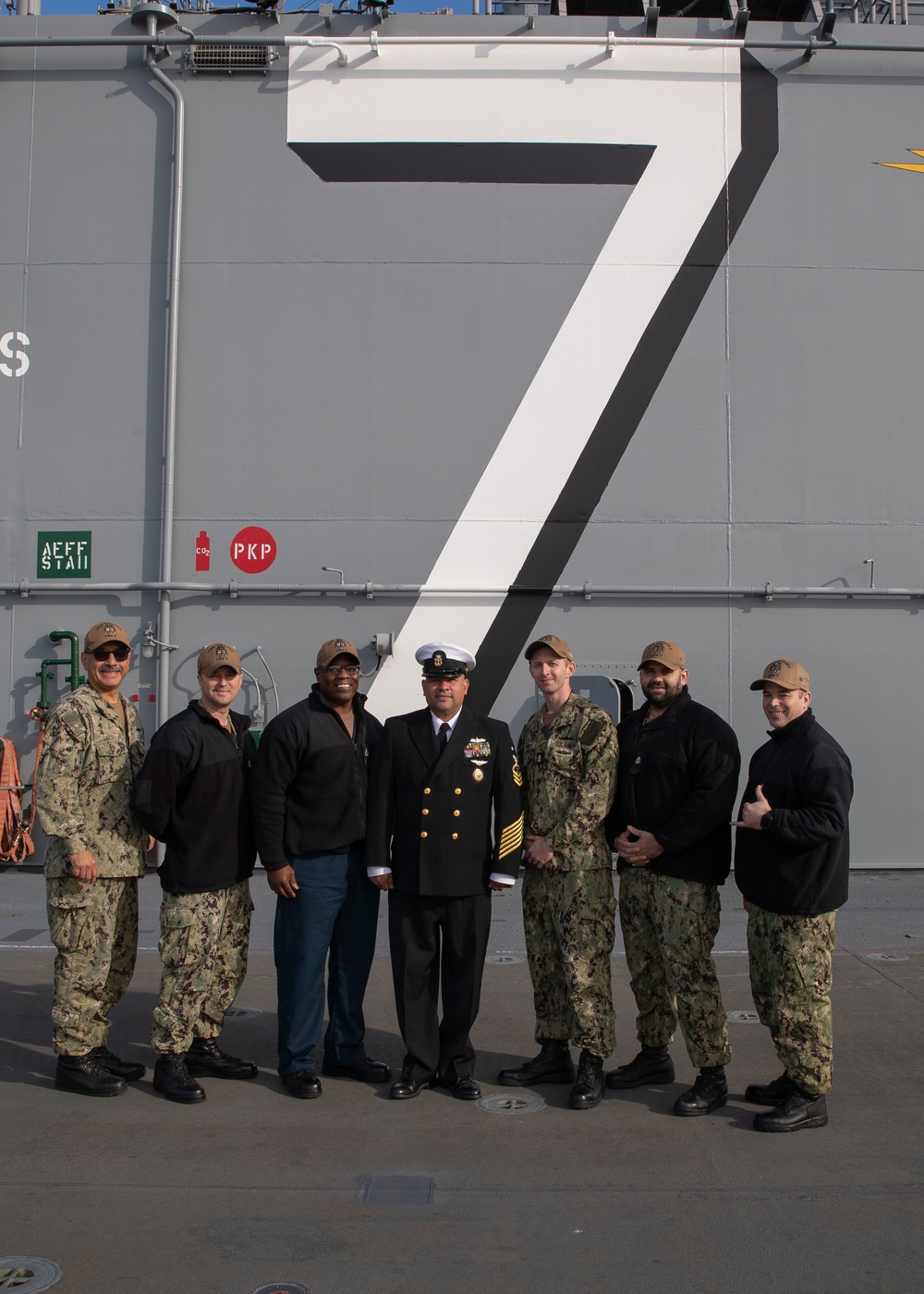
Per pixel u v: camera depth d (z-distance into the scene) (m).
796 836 3.29
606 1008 3.63
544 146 7.42
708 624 7.32
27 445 7.38
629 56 7.45
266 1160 3.12
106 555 7.33
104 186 7.46
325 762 3.72
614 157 7.42
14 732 7.29
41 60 7.50
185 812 3.64
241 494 7.33
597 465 7.34
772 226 7.45
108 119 7.48
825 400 7.40
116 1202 2.85
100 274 7.43
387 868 3.72
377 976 5.10
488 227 7.40
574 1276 2.48
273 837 3.66
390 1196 2.89
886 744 7.31
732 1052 4.07
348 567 7.32
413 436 7.34
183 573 7.32
